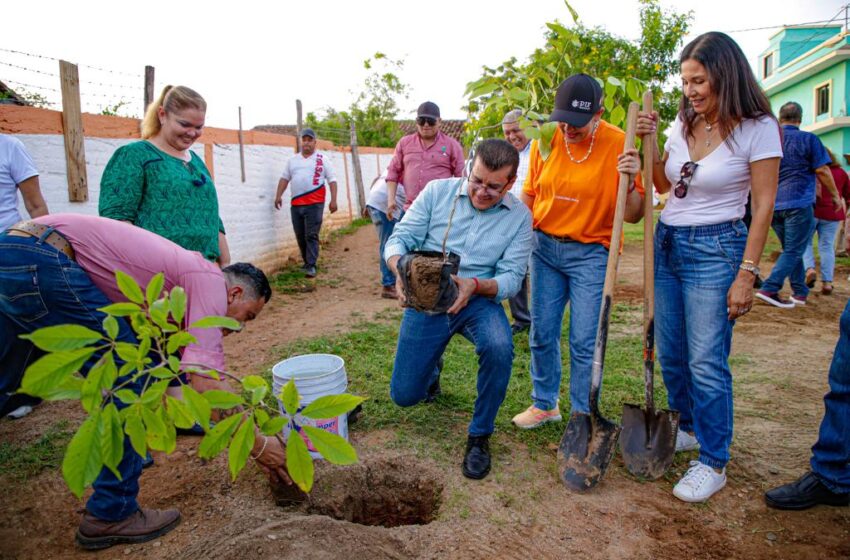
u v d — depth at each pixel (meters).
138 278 2.38
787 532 2.67
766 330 5.62
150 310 1.59
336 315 6.33
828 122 22.75
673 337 3.12
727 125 2.65
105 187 3.13
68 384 1.43
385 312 6.42
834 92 23.42
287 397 1.68
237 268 2.59
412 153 6.21
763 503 2.88
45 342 1.41
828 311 6.32
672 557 2.53
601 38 11.98
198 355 2.28
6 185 3.55
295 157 8.45
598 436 3.00
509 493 2.97
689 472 2.96
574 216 3.20
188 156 3.42
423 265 2.67
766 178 2.65
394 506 3.20
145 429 1.64
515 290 3.07
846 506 2.82
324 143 13.11
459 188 3.16
